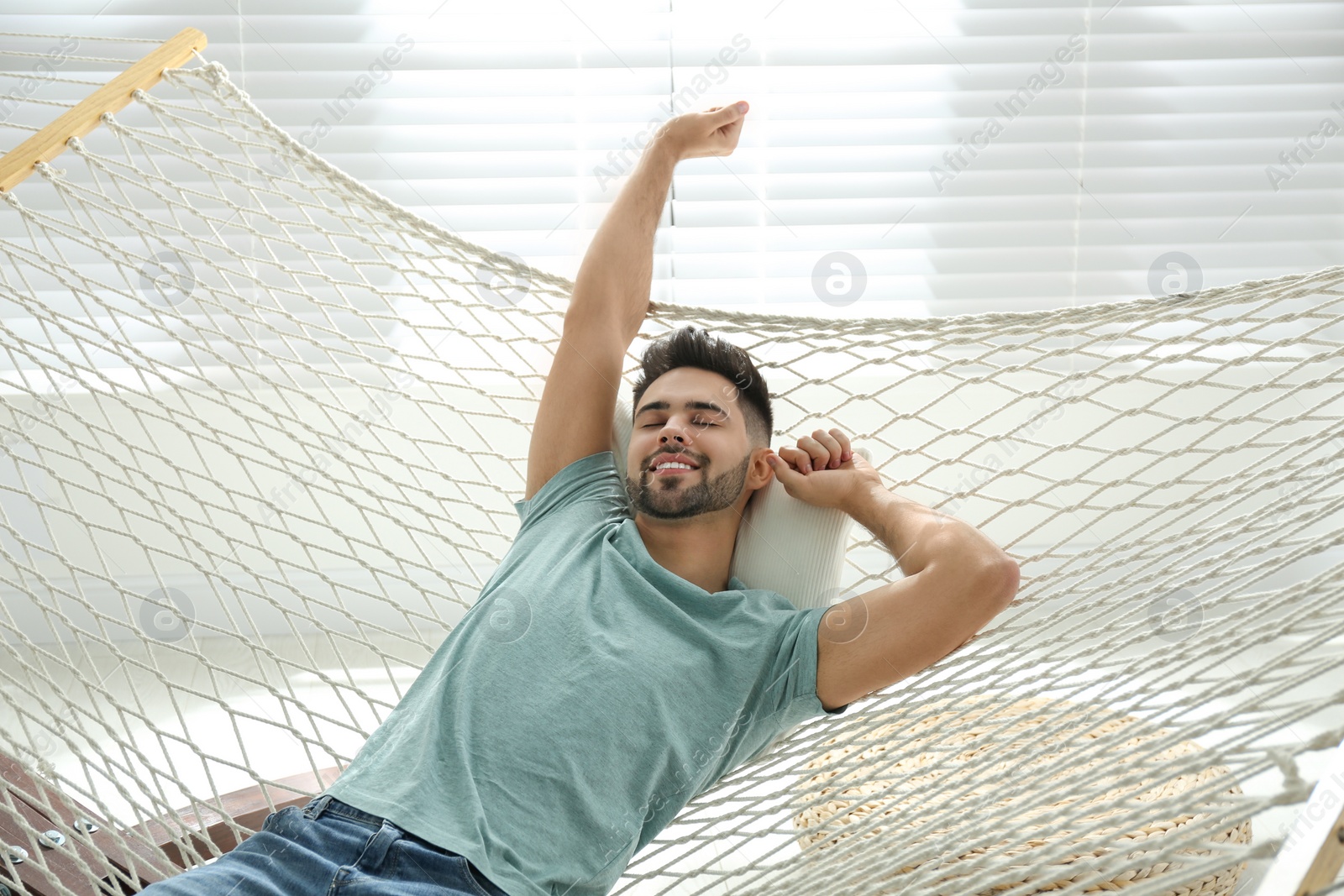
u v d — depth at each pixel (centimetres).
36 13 257
